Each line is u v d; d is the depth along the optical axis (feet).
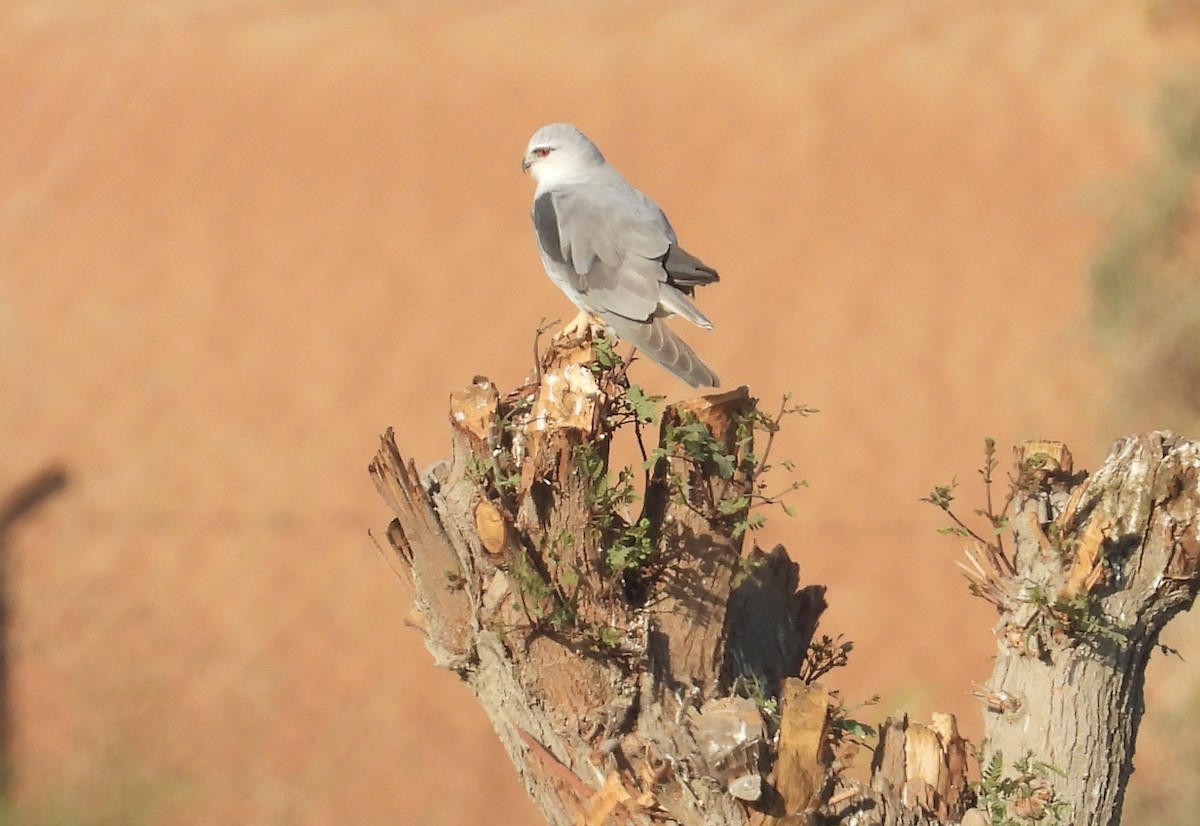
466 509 18.08
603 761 17.60
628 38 87.71
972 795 18.49
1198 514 17.85
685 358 23.95
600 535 17.52
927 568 53.93
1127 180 51.47
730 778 17.10
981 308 66.49
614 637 17.40
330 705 49.32
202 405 63.98
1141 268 50.21
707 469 17.71
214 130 81.92
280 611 53.16
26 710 48.11
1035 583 18.31
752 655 19.52
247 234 74.33
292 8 95.50
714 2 92.22
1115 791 18.35
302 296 70.08
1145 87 75.46
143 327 68.23
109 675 49.78
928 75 80.84
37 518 57.82
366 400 64.54
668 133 79.61
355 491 59.31
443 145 80.02
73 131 82.38
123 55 88.79
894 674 50.06
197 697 49.29
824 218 73.10
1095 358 58.44
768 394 63.57
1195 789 40.42
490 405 17.81
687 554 17.90
